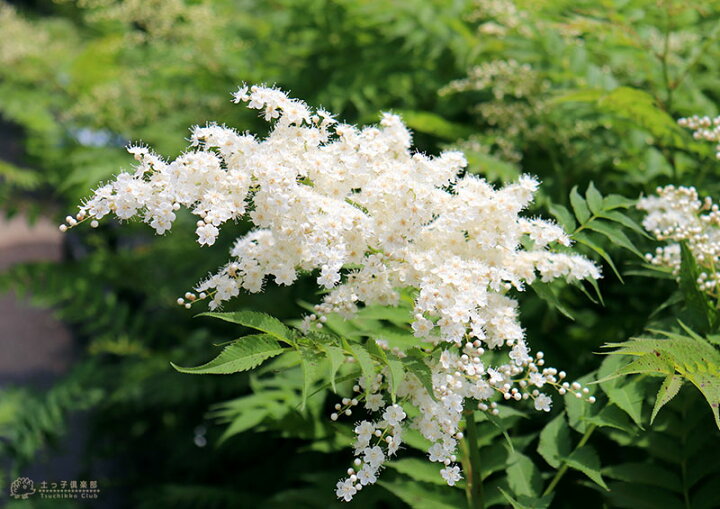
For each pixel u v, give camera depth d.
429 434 1.86
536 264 2.11
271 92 2.00
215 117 5.38
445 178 2.09
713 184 3.23
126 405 5.83
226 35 5.37
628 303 3.35
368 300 2.09
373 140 2.10
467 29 3.92
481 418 2.32
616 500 2.35
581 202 2.36
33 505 5.14
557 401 2.69
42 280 5.92
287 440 4.72
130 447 6.07
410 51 4.17
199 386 5.06
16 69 7.12
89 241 6.56
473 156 3.10
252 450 4.89
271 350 1.76
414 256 1.95
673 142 3.05
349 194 2.11
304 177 2.08
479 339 2.02
